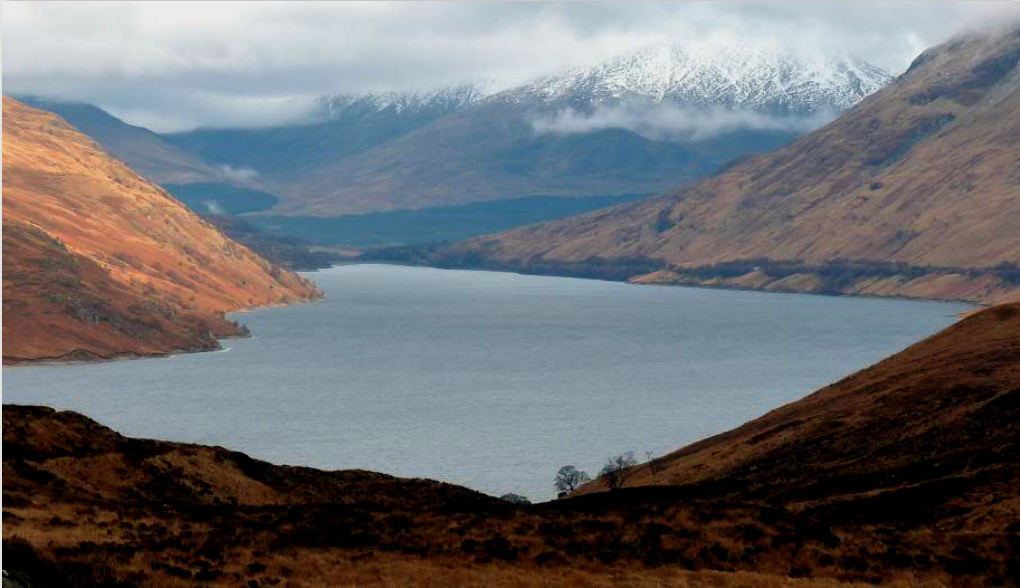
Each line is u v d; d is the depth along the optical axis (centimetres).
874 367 17550
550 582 5444
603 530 6512
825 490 10812
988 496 7812
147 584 4916
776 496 11131
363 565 5666
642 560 6006
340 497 9544
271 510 7106
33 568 4853
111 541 5728
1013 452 10006
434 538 6309
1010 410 12312
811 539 6531
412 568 5631
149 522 6419
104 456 8144
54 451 8050
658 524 6606
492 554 6034
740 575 5700
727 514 6894
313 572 5497
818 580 5750
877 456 12188
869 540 6644
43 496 6781
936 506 7969
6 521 5841
